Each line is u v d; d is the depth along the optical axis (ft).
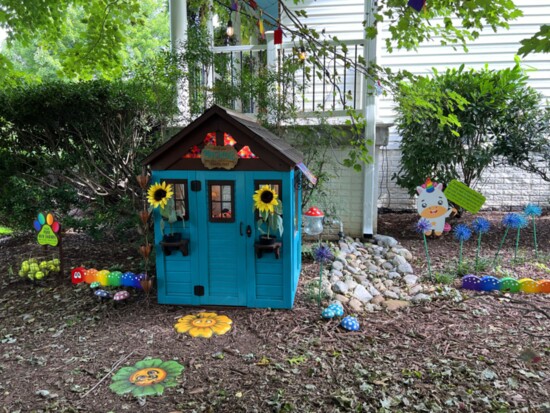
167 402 8.07
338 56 11.98
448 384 8.45
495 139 22.03
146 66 17.61
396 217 24.93
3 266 17.10
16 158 18.78
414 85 14.84
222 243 12.18
